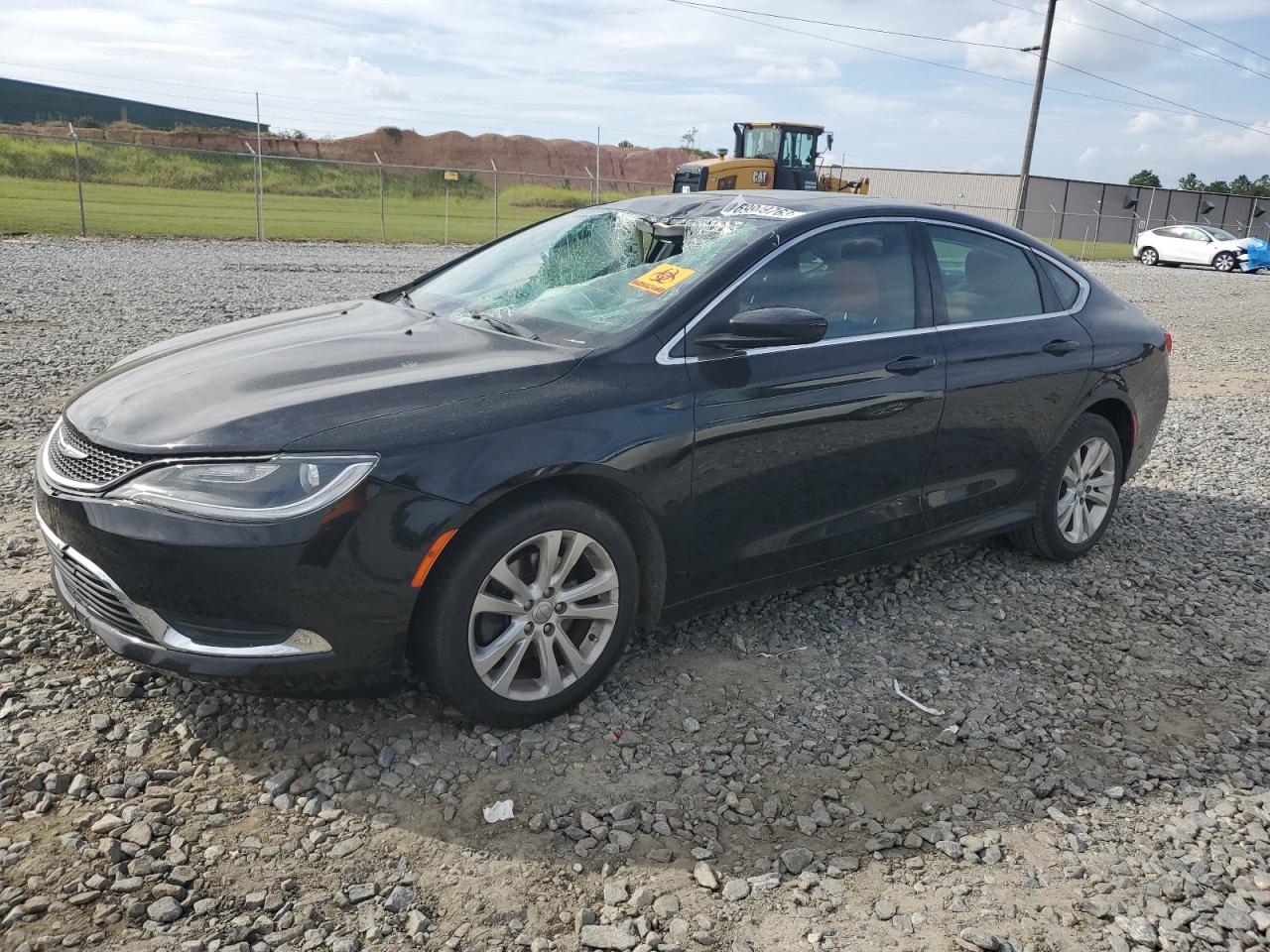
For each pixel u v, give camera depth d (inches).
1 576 150.7
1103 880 101.2
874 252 152.1
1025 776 118.8
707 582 134.5
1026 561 188.7
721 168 904.9
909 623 159.2
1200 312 684.7
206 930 86.9
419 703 123.6
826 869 100.4
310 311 158.4
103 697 120.6
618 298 136.8
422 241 902.4
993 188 1652.3
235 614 102.6
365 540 103.3
